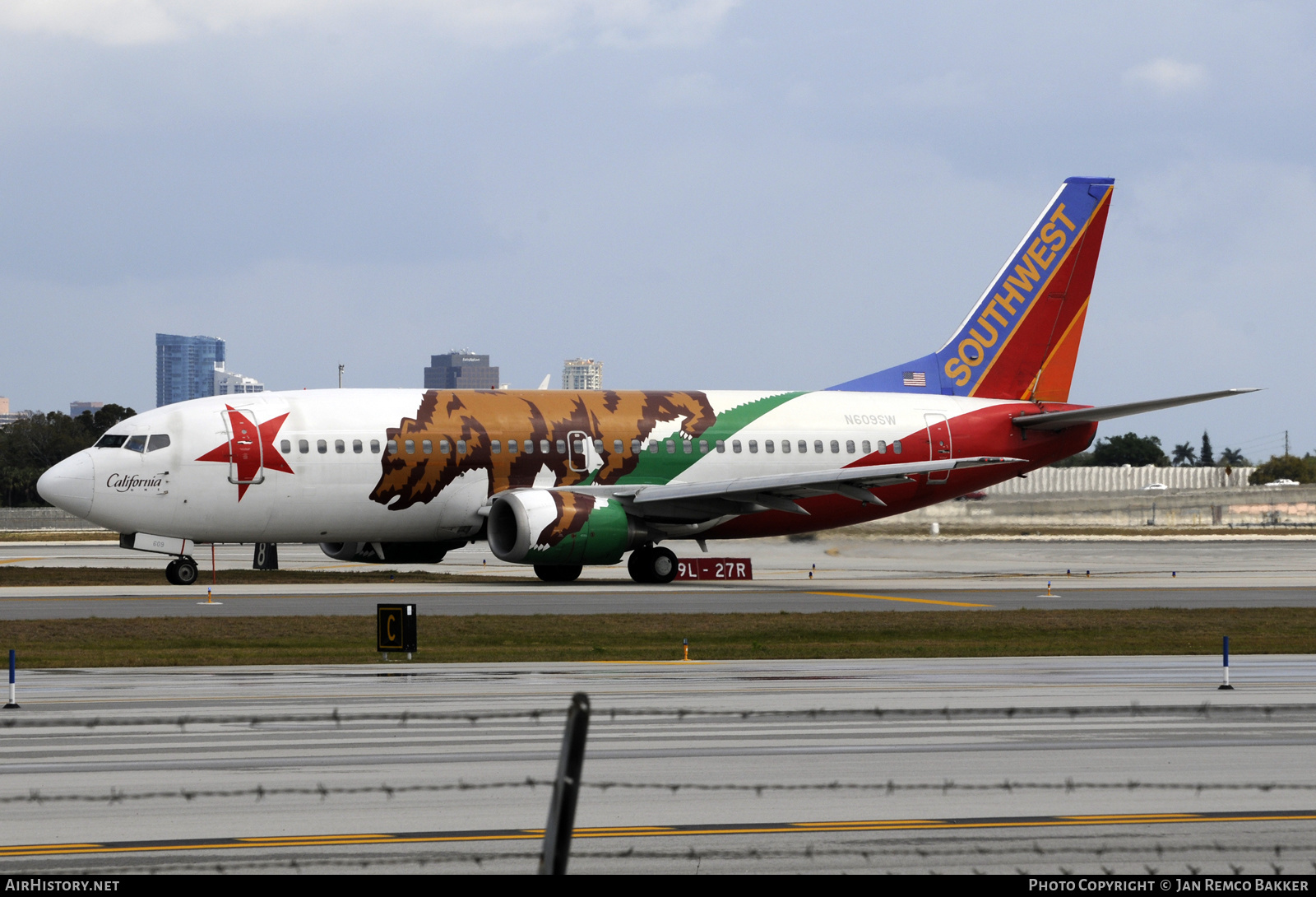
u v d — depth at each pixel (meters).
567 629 123.31
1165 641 117.31
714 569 197.38
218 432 173.75
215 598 152.62
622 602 152.62
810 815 50.31
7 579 190.75
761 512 198.25
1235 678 92.12
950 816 50.19
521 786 55.09
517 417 187.00
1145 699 80.50
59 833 47.31
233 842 46.22
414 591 165.62
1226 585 186.88
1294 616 138.38
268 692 82.75
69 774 57.31
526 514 174.12
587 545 176.62
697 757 61.56
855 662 102.94
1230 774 58.19
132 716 72.69
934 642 116.81
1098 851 45.53
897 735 67.62
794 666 99.69
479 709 75.50
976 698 81.12
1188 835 47.56
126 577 195.50
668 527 189.50
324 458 176.88
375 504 179.62
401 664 99.44
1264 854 45.25
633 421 192.25
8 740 65.56
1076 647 113.25
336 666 98.19
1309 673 95.31
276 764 59.78
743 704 78.25
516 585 182.62
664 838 46.94
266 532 177.88
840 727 70.00
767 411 199.25
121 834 47.12
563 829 33.59
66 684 86.50
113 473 169.62
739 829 48.22
